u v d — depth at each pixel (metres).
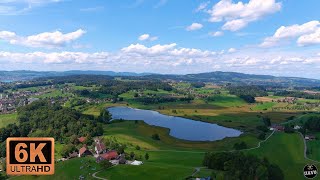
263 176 113.81
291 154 177.25
